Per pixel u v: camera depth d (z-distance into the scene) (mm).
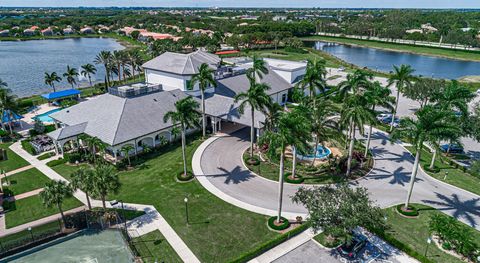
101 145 50688
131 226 38000
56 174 50344
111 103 60844
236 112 63312
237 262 32062
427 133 36312
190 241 35562
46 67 142625
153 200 43094
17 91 105312
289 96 87625
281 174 35688
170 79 73375
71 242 36750
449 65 161250
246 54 172375
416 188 46438
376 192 45281
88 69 106750
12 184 47469
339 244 34844
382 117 74812
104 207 38844
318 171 50625
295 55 174875
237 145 60031
